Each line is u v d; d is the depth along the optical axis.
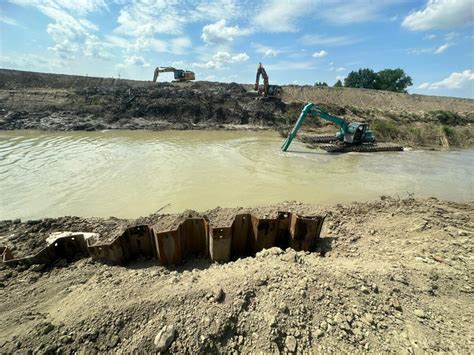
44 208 12.10
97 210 12.09
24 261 6.93
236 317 5.11
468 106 58.25
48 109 31.98
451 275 6.73
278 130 35.06
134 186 14.76
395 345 4.80
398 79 71.69
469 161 23.73
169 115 36.12
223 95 41.56
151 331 4.81
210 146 25.17
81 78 48.25
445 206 12.45
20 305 5.64
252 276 5.94
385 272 6.50
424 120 46.12
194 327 4.88
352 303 5.51
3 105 30.58
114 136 27.33
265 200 13.86
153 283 6.13
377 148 26.41
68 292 6.03
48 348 4.49
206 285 5.79
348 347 4.75
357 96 55.59
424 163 22.59
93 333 4.74
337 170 19.73
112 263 7.36
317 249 8.77
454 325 5.33
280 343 4.79
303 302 5.37
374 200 14.41
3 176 15.45
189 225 8.05
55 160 18.47
